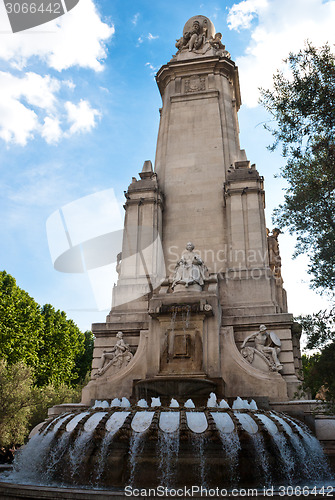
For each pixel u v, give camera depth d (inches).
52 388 1418.6
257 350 652.1
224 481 385.1
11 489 346.9
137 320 764.0
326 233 484.4
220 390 590.6
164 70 1124.5
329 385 434.6
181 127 1029.8
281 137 546.0
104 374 694.5
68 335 1881.2
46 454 433.4
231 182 875.4
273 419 444.5
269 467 401.4
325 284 457.4
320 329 438.6
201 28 1190.3
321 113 521.7
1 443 1155.3
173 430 399.5
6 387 1200.8
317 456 472.1
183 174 964.6
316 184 519.2
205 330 644.1
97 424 417.4
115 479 391.2
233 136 1011.3
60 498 327.3
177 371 618.2
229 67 1104.8
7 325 1460.4
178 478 385.1
